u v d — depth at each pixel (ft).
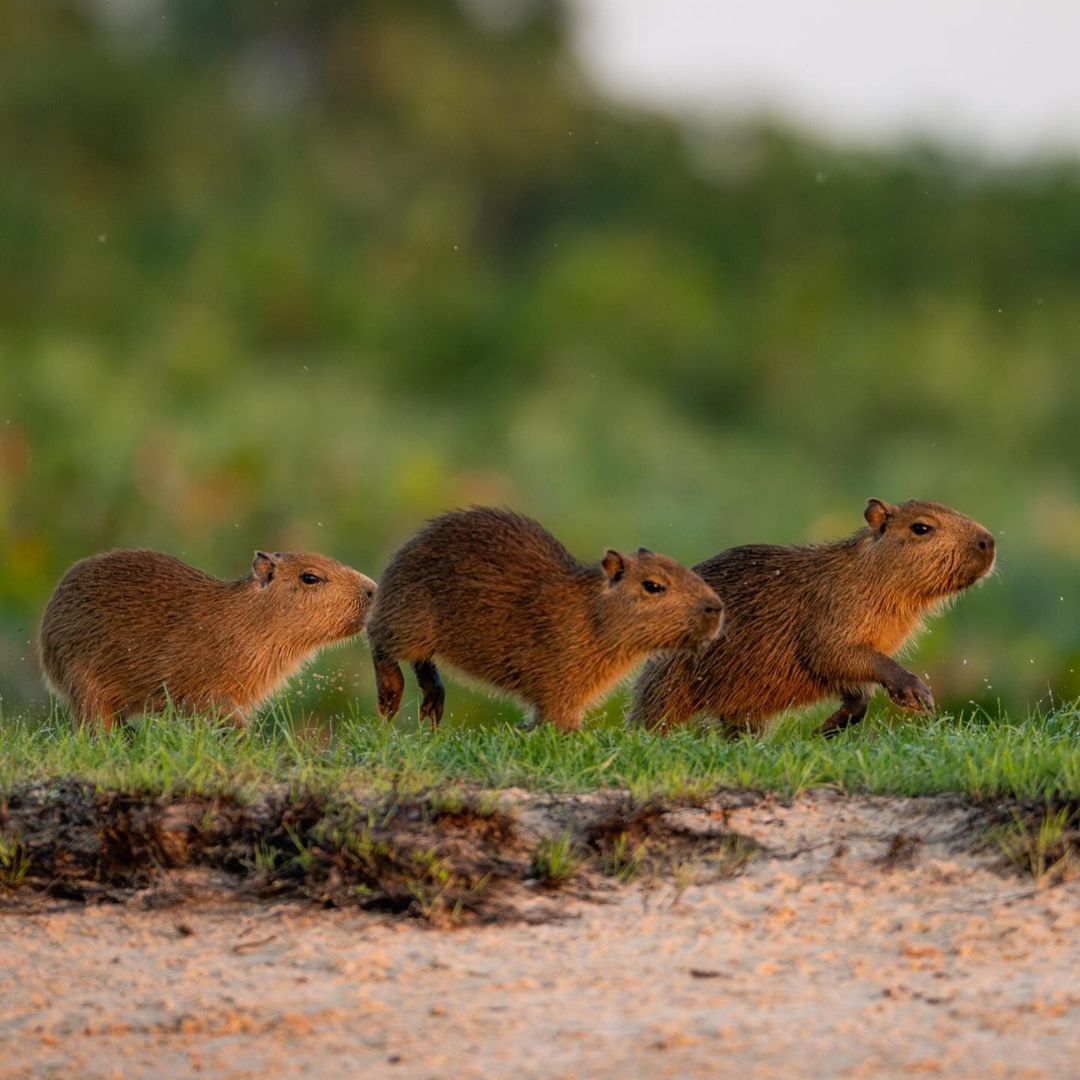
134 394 208.74
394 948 46.29
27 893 50.08
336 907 48.73
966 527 67.62
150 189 294.25
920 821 51.80
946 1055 39.22
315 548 143.43
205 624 68.74
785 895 48.34
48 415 191.62
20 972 45.44
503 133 344.28
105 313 252.83
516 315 268.00
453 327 269.23
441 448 194.59
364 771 55.57
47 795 53.67
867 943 45.60
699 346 262.88
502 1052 40.06
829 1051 39.58
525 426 209.87
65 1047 41.19
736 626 68.44
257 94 341.41
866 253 315.17
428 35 351.05
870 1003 42.16
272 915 48.44
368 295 272.10
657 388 258.57
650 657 66.39
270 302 265.75
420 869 49.37
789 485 205.36
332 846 50.21
